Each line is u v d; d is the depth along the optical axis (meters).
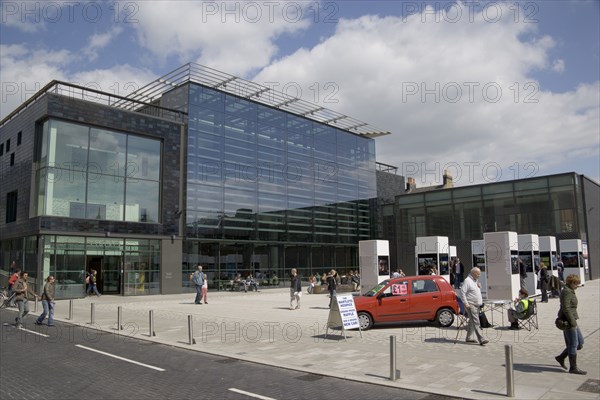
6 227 29.78
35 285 25.73
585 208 38.03
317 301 25.41
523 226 37.91
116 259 28.92
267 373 9.04
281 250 38.47
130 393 7.50
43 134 27.19
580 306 19.30
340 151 44.78
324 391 7.77
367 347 11.55
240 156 35.69
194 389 7.81
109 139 29.19
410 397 7.43
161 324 15.84
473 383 8.14
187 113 32.62
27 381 8.24
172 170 31.78
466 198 41.25
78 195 27.52
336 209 43.44
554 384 7.98
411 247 44.22
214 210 33.50
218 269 33.88
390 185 53.38
